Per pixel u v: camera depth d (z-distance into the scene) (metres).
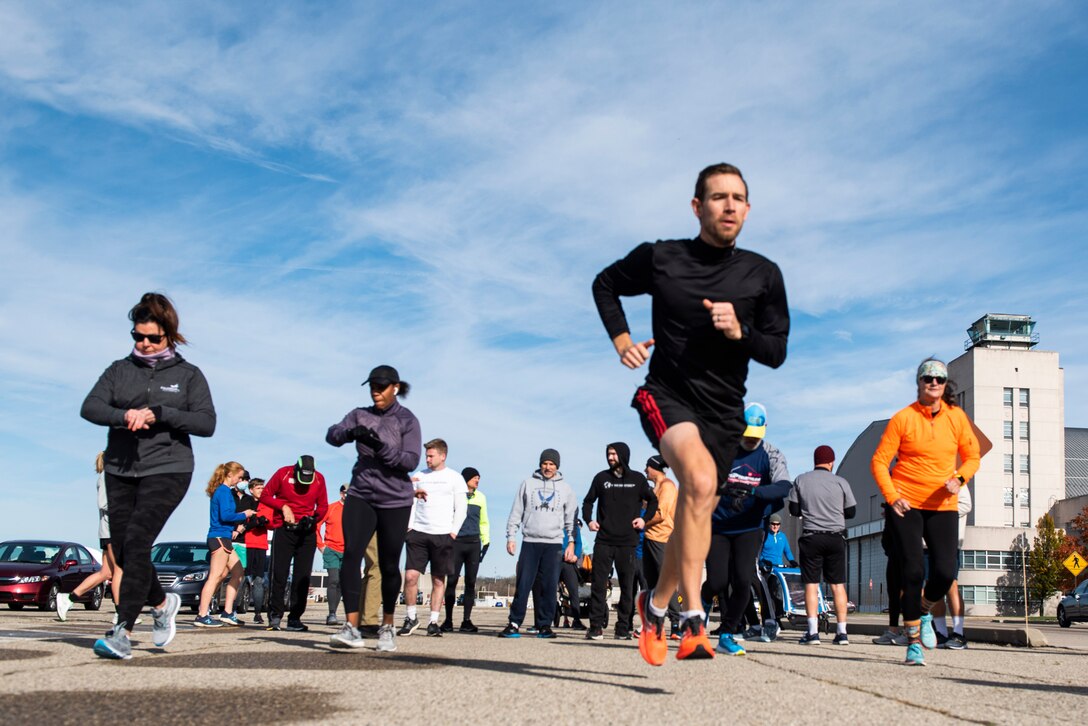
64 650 6.23
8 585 19.03
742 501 8.17
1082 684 5.67
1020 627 10.39
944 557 7.48
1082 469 98.50
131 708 3.61
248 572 13.05
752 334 4.40
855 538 96.19
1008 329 97.81
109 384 6.12
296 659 5.98
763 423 8.20
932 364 7.44
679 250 4.55
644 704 4.00
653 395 4.48
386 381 7.09
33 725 3.22
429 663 5.93
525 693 4.29
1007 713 4.12
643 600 4.62
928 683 5.44
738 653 7.84
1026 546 81.50
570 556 11.49
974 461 7.54
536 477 11.13
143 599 5.87
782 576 16.17
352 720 3.43
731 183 4.46
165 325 6.21
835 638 10.16
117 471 6.05
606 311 4.73
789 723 3.57
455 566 13.03
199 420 6.15
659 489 10.57
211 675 4.84
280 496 10.93
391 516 7.09
